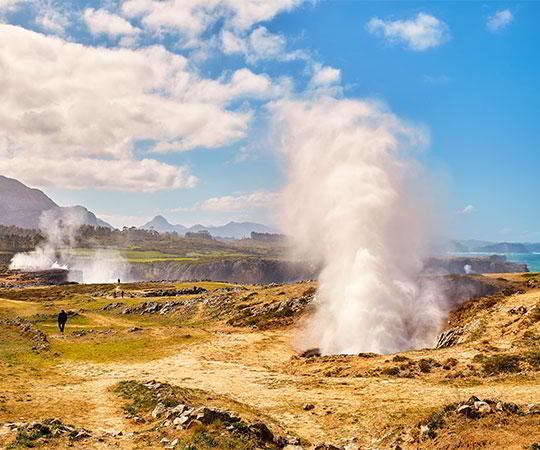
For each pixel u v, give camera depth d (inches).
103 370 1489.9
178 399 927.7
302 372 1407.5
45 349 1811.0
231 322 2723.9
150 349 1850.4
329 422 882.8
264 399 1071.0
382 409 917.2
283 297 2960.1
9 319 2896.2
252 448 671.1
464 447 639.1
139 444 687.7
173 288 4820.4
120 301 3767.2
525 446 594.2
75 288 5295.3
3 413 872.3
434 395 979.9
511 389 953.5
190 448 644.7
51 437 687.7
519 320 1528.1
